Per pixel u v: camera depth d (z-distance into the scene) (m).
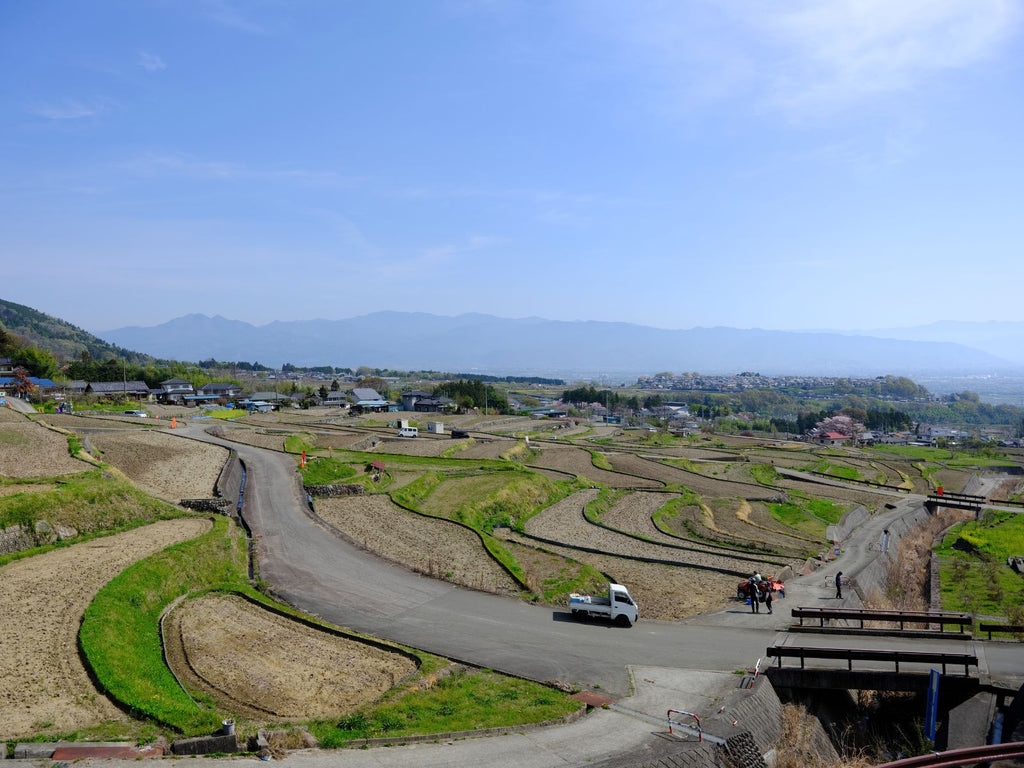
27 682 23.42
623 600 36.72
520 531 61.75
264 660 28.89
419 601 37.97
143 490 54.72
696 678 29.86
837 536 73.12
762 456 148.38
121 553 38.56
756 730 26.30
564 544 57.53
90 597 31.38
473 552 49.19
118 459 67.31
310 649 30.48
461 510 62.25
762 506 88.19
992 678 30.34
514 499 71.62
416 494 68.38
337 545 47.25
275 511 55.12
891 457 169.25
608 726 24.67
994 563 66.94
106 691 23.36
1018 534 80.50
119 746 19.94
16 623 28.16
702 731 24.33
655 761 21.06
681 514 76.25
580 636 34.44
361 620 34.66
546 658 31.36
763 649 33.84
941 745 28.70
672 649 33.44
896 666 30.73
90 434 82.62
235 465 70.50
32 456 57.41
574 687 28.12
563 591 42.28
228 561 41.22
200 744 20.52
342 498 62.59
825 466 137.88
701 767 21.80
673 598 44.28
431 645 32.03
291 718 23.80
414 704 25.31
